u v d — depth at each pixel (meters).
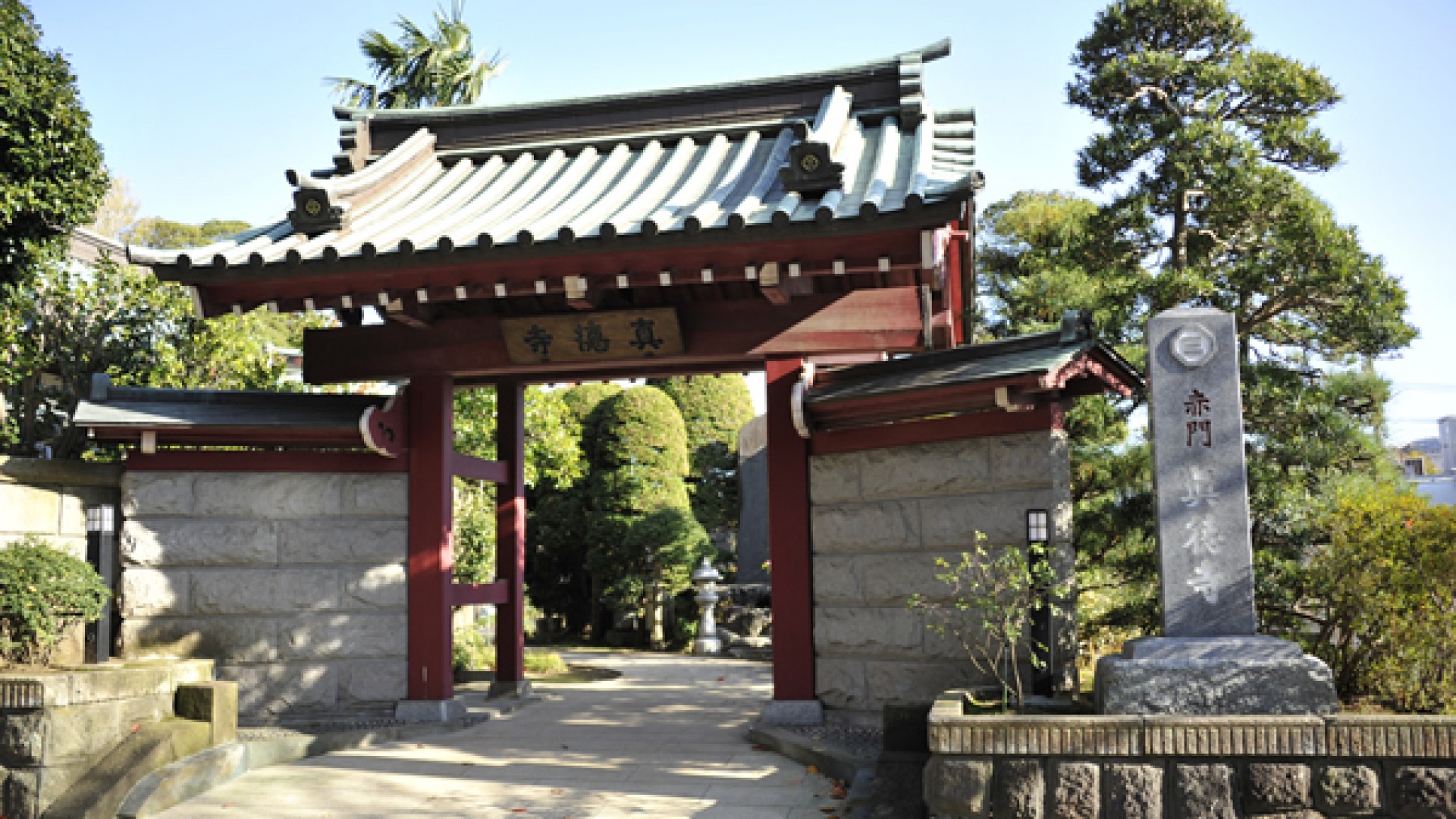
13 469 7.99
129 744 6.62
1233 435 5.45
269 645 8.78
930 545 7.70
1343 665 7.01
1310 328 13.36
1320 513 9.48
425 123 10.48
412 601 9.00
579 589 23.12
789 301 8.45
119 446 10.66
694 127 9.98
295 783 6.87
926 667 7.64
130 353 11.08
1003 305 15.94
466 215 8.75
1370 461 11.53
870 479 8.06
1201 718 4.92
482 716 9.40
